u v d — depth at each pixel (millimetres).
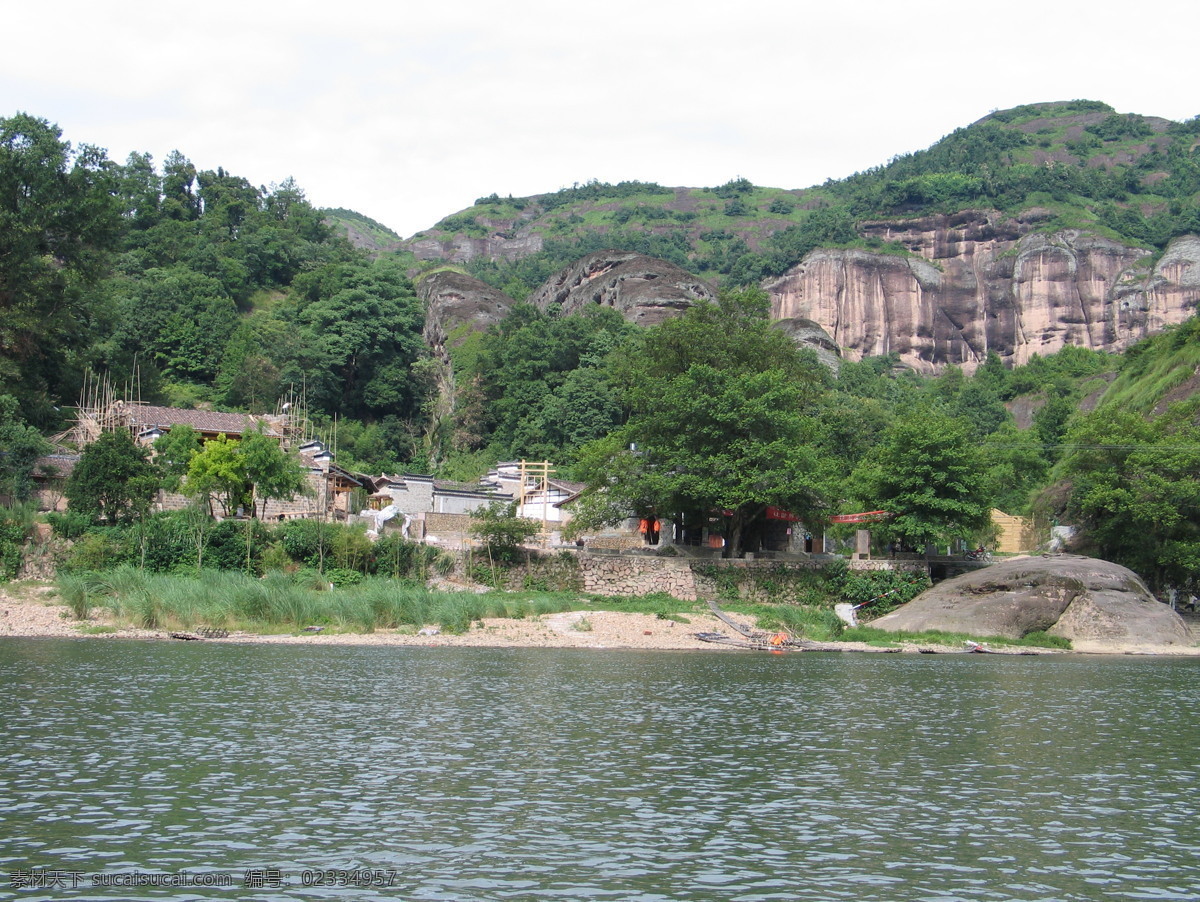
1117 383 134875
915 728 38219
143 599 58875
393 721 36188
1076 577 71500
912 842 24328
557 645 59812
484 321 167750
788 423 74375
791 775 30500
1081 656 65750
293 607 60562
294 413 109688
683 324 88312
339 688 42375
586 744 33750
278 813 25188
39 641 53750
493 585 72312
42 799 25766
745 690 45938
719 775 30250
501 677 47000
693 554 80688
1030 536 101812
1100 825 26000
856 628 70312
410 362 149375
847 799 28000
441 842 23391
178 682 42531
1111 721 40562
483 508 76812
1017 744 35781
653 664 53688
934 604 72375
